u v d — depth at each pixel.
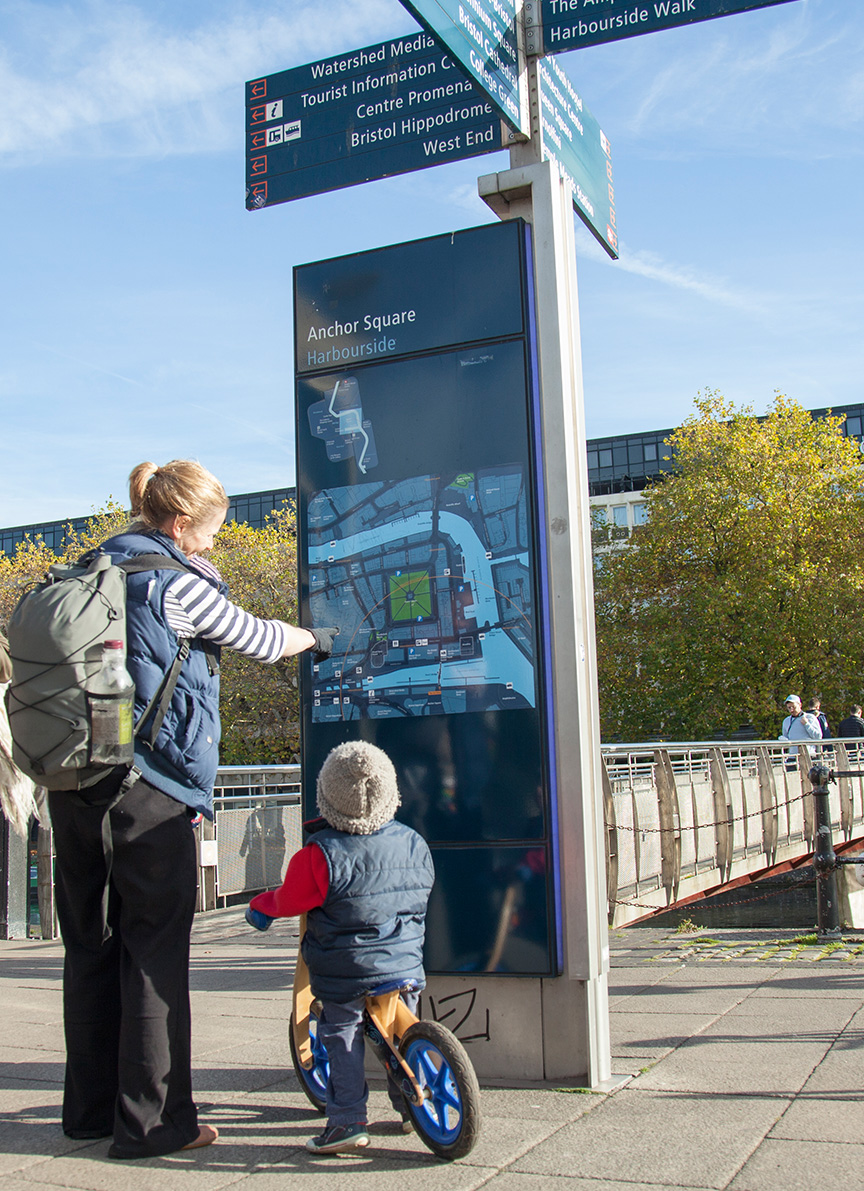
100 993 3.15
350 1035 2.97
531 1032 3.56
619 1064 3.76
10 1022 4.97
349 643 3.88
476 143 4.14
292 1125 3.21
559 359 3.70
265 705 29.77
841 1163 2.70
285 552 31.66
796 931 7.39
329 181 4.44
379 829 3.04
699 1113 3.15
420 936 3.07
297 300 4.09
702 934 7.45
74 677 2.77
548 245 3.75
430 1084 2.92
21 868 8.07
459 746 3.66
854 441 31.89
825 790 7.19
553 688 3.62
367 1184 2.69
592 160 4.60
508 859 3.56
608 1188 2.59
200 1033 4.62
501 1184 2.65
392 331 3.91
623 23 3.86
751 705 29.38
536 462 3.70
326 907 2.98
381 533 3.87
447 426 3.80
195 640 3.12
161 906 2.98
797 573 29.41
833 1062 3.68
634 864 7.79
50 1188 2.70
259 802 10.45
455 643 3.71
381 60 4.39
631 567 31.62
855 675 29.11
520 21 4.00
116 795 2.89
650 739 30.59
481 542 3.71
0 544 84.50
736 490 30.50
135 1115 2.92
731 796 10.26
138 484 3.37
